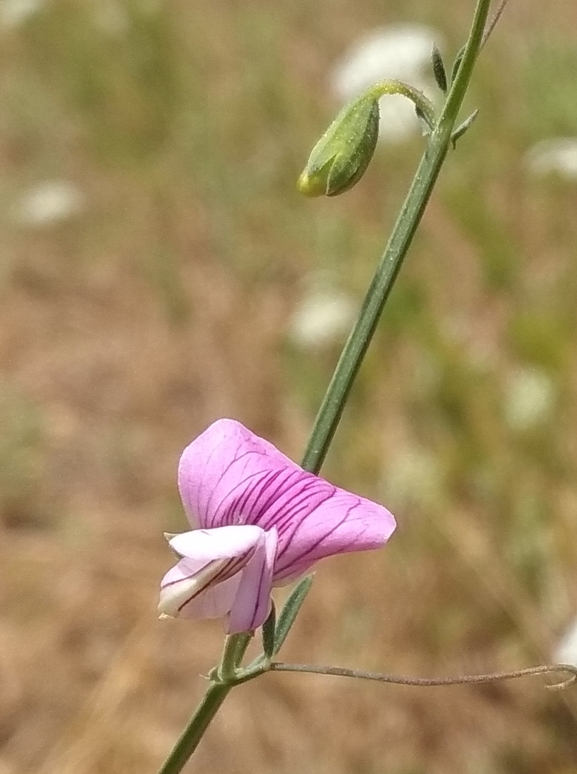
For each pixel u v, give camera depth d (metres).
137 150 0.33
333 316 0.23
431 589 0.19
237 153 0.32
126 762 0.18
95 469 0.24
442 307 0.26
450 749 0.17
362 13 0.39
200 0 0.41
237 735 0.18
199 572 0.07
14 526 0.22
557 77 0.28
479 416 0.22
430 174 0.08
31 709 0.19
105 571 0.21
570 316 0.24
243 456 0.07
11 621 0.20
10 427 0.24
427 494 0.20
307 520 0.07
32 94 0.36
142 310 0.29
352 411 0.23
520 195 0.28
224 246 0.30
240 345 0.27
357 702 0.18
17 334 0.28
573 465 0.20
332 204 0.30
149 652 0.19
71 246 0.31
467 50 0.08
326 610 0.20
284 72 0.34
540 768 0.17
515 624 0.19
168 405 0.25
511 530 0.20
